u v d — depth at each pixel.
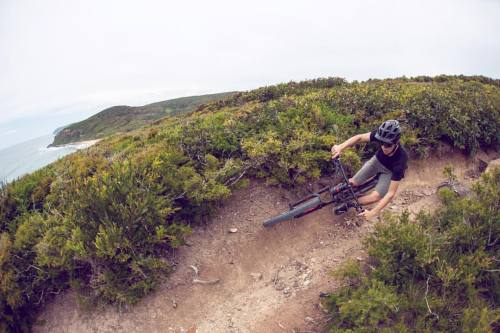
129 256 5.35
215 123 8.61
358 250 6.15
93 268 5.46
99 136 107.69
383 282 4.77
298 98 10.30
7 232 6.52
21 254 5.91
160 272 5.64
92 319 5.40
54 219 6.12
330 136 7.59
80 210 5.65
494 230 5.54
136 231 5.67
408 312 4.57
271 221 5.81
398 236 5.34
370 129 8.36
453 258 5.19
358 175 5.27
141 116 119.31
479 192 6.62
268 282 5.86
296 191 7.14
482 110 10.16
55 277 5.73
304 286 5.62
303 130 7.83
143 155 7.12
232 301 5.59
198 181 6.40
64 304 5.71
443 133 9.09
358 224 6.79
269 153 7.12
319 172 6.96
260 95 20.34
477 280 4.86
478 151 9.73
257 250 6.32
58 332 5.51
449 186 7.83
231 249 6.26
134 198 5.81
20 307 5.66
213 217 6.62
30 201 7.30
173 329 5.24
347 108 9.35
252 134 8.03
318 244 6.45
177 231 6.00
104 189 5.62
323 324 4.89
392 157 4.75
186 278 5.79
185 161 7.30
